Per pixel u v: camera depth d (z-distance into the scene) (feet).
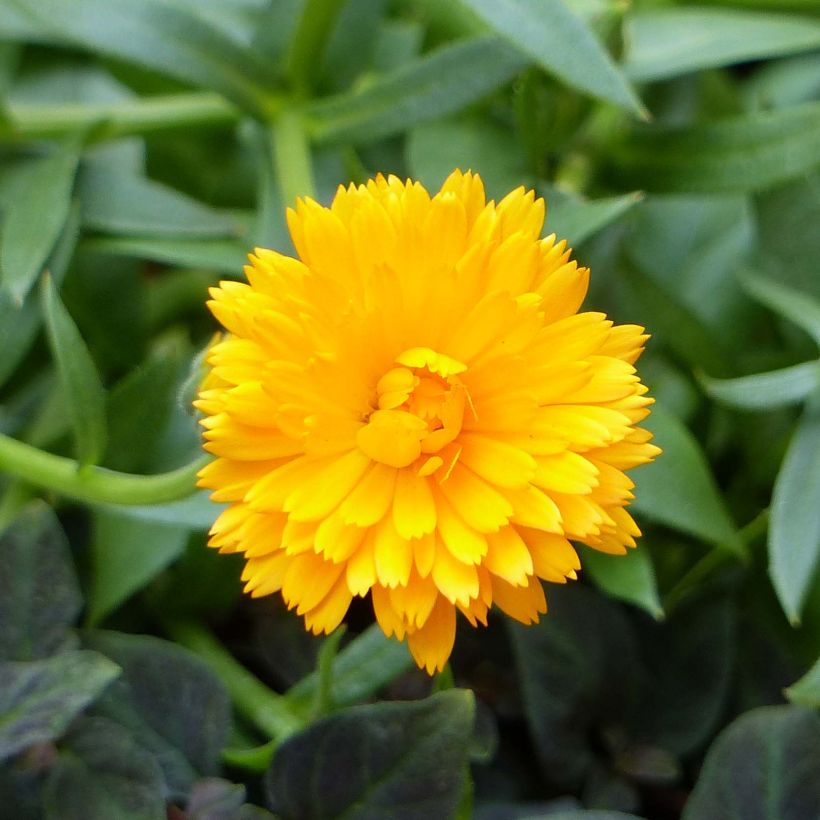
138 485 0.90
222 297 0.84
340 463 0.85
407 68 1.01
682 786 0.97
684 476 0.97
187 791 0.89
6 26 1.10
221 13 1.12
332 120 1.03
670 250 1.11
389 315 0.85
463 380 0.86
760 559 0.99
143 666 0.91
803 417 0.95
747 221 1.10
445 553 0.84
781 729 0.90
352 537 0.84
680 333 1.04
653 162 1.06
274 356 0.84
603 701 0.97
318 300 0.84
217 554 0.97
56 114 1.06
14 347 0.98
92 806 0.85
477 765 0.96
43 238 0.97
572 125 1.09
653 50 1.08
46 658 0.89
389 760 0.87
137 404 0.97
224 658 0.96
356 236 0.84
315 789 0.87
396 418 0.84
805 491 0.94
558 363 0.84
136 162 1.13
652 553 1.02
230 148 1.12
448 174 1.05
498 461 0.85
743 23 1.08
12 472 0.92
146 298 1.09
